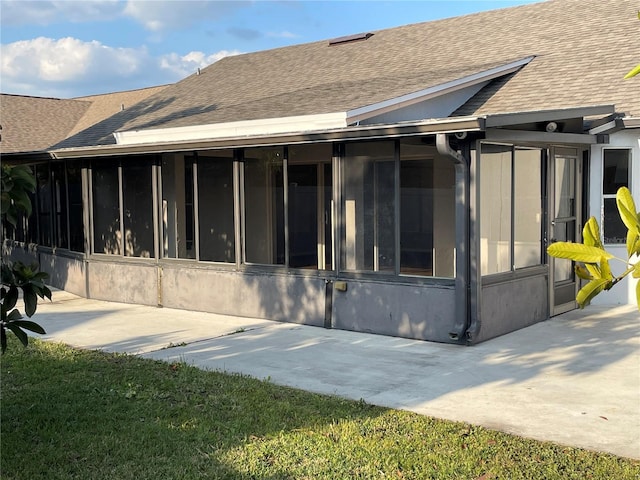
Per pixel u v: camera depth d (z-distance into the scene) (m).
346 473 4.25
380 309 8.63
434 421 5.20
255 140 9.14
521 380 6.40
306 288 9.36
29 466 4.44
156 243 11.27
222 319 10.01
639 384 6.21
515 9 15.12
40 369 6.88
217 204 10.41
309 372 6.79
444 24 15.77
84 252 12.56
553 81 11.25
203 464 4.44
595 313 9.84
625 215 1.79
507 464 4.34
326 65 15.31
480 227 7.98
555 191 9.62
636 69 2.06
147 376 6.56
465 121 7.15
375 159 8.59
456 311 7.91
